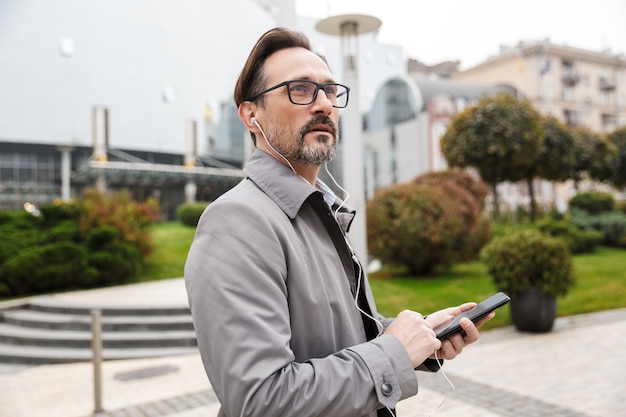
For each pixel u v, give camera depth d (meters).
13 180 28.50
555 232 15.58
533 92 45.62
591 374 5.09
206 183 32.38
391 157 36.81
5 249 10.44
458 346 1.22
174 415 4.45
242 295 0.99
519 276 6.87
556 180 21.42
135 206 13.42
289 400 0.91
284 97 1.20
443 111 34.12
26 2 29.02
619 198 39.62
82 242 11.45
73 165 30.52
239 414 0.92
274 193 1.17
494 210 18.94
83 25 30.59
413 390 1.02
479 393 4.59
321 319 1.10
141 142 32.19
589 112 47.66
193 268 1.05
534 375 5.10
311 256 1.15
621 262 13.13
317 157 1.20
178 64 34.28
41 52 29.28
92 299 9.05
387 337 1.06
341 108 1.30
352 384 0.96
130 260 11.59
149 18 33.12
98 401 4.64
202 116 35.16
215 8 37.34
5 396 5.26
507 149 17.55
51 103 29.36
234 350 0.94
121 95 31.67
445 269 11.80
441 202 10.70
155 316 8.02
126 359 6.80
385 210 10.71
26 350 7.23
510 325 7.36
